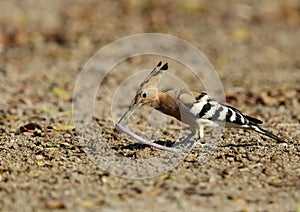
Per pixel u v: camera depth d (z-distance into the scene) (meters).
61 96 18.67
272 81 20.95
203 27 27.20
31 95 18.59
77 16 27.41
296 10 29.75
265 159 12.30
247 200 10.45
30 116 16.28
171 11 28.77
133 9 28.66
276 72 22.22
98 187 10.88
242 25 27.69
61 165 11.99
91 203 10.20
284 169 11.79
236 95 18.97
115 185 10.98
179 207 10.11
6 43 24.19
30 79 20.31
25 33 25.16
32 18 26.89
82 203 10.20
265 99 18.20
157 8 28.94
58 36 25.12
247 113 16.83
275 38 26.42
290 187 10.99
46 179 11.24
